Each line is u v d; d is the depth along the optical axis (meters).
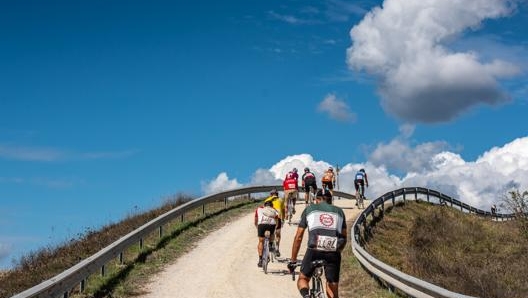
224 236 21.75
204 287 13.77
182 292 13.31
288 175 26.00
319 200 8.66
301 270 8.52
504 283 19.12
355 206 33.09
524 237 28.98
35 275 15.05
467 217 36.31
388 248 22.95
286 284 14.48
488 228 32.22
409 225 29.00
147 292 13.37
